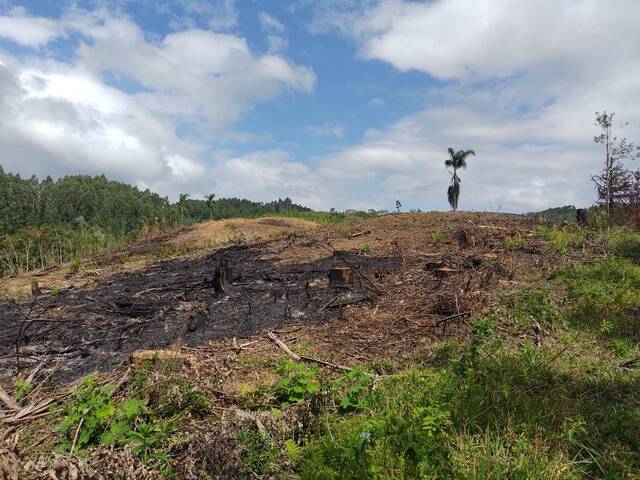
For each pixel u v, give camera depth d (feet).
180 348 16.70
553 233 30.40
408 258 27.68
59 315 23.00
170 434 10.50
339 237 37.06
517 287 20.70
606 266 22.74
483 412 10.59
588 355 14.61
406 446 9.13
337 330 18.02
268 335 17.75
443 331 16.88
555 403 11.18
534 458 8.96
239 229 53.72
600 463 9.21
